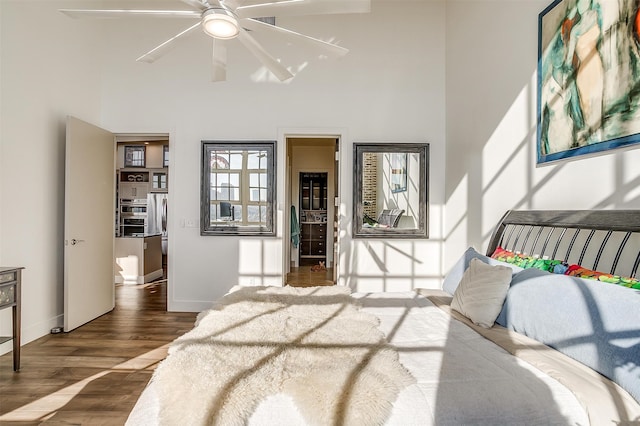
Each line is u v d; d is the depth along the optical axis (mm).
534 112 2398
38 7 3180
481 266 2074
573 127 1989
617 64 1689
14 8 2930
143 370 2523
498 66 2873
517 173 2594
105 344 3020
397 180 4094
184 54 4098
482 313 1815
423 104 4086
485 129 3098
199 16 2064
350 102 4094
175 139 4102
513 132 2650
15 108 2945
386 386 1143
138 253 5508
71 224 3393
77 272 3473
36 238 3178
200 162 4082
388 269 4105
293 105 4094
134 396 2176
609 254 1618
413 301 2371
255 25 2182
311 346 1444
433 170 4086
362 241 4105
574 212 1927
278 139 4090
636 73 1592
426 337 1674
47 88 3297
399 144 4043
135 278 5484
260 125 4098
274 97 4090
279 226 4082
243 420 1052
